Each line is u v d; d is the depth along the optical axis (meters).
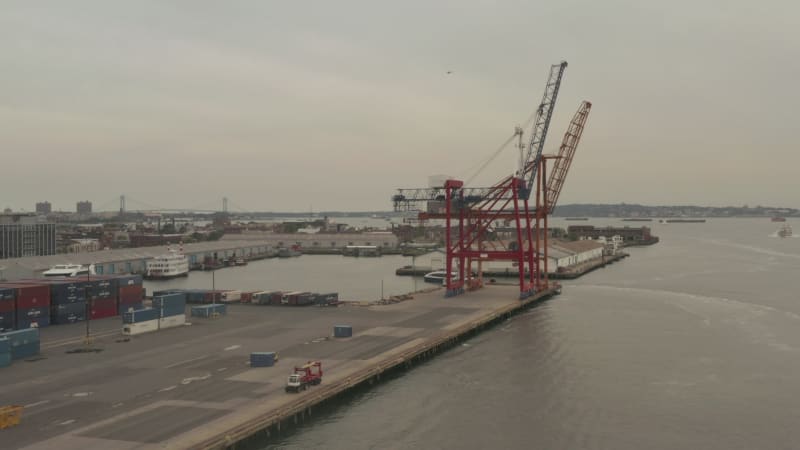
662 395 65.06
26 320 92.25
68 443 45.25
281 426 53.16
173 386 60.41
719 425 56.59
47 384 61.25
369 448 50.97
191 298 126.44
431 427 55.81
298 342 81.75
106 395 57.31
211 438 46.28
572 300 134.38
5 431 47.81
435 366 76.25
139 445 44.88
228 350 76.75
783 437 53.88
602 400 63.50
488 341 91.19
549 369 75.19
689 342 89.75
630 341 90.81
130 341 83.06
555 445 52.16
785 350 84.19
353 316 105.00
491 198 137.12
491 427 55.97
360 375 64.94
